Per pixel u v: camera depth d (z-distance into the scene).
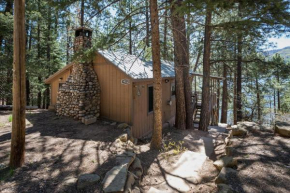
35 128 6.51
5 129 6.50
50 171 3.51
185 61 8.73
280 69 8.43
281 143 4.64
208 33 8.61
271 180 2.99
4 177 3.24
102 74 7.91
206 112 9.00
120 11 6.40
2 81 11.70
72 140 5.36
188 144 6.40
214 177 3.60
